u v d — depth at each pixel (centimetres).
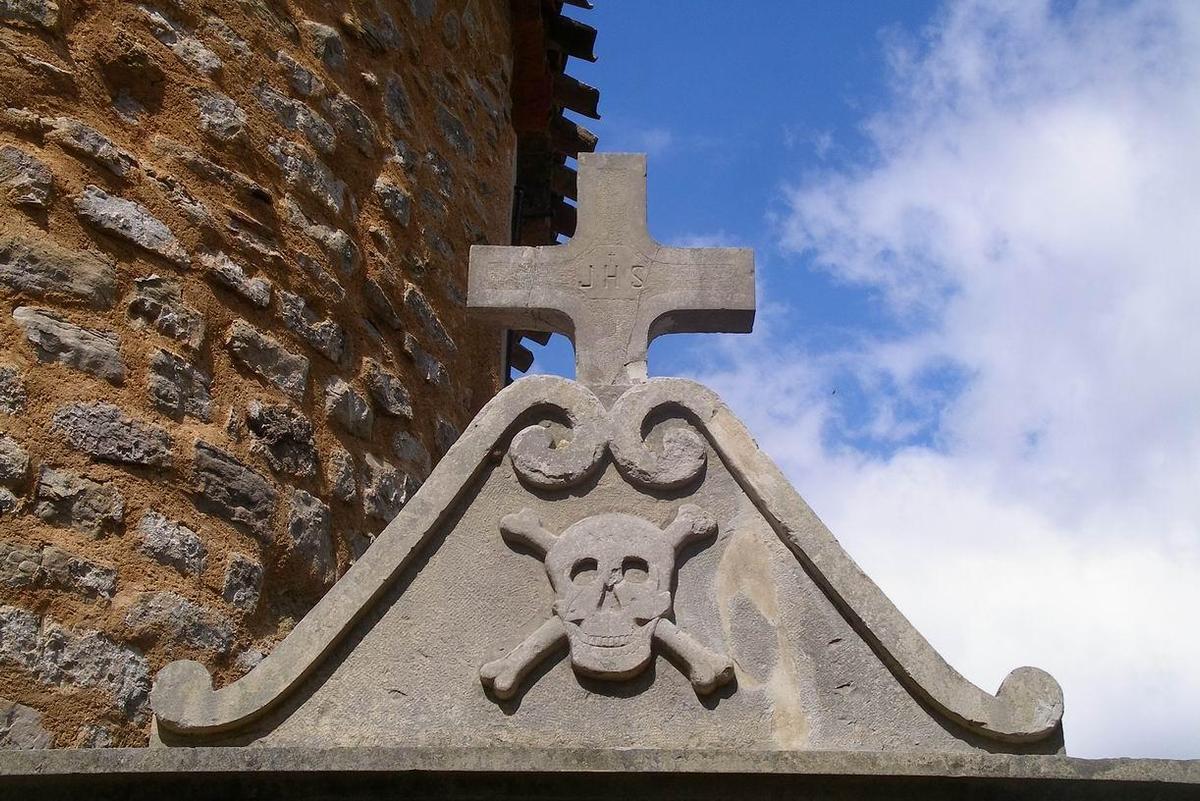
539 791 376
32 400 488
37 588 465
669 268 473
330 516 581
